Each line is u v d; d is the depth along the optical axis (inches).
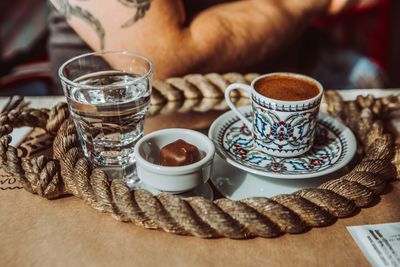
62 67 15.4
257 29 23.9
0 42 41.6
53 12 24.2
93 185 13.9
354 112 18.0
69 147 15.7
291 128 15.2
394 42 35.2
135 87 15.3
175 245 12.9
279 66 27.8
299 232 13.2
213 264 12.3
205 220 12.9
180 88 20.1
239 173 15.5
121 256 12.5
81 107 14.8
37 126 17.3
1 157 15.0
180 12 22.3
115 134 15.5
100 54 16.6
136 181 15.2
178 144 14.2
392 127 18.1
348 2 27.5
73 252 12.6
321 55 30.0
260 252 12.6
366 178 14.1
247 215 12.8
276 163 15.6
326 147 16.3
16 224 13.5
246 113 17.9
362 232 13.1
